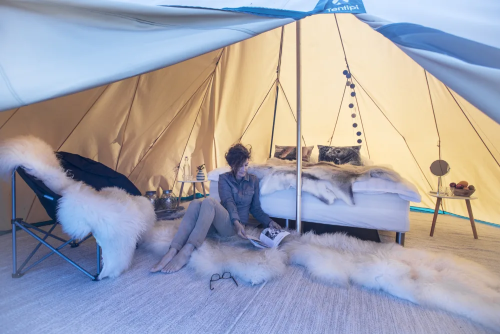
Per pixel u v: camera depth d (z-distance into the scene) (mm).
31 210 2445
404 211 2033
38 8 1052
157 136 3266
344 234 2096
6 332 1041
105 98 2504
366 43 3037
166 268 1585
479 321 1151
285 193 2365
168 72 2779
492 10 920
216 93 3613
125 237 1512
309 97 3941
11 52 1071
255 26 1124
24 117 2143
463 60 937
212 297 1329
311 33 3145
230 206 1970
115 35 1117
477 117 2742
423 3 1020
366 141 3980
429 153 3496
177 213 3018
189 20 1102
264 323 1130
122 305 1247
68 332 1052
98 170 2340
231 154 2051
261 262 1583
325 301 1311
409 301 1322
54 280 1479
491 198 2996
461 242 2299
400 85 3195
